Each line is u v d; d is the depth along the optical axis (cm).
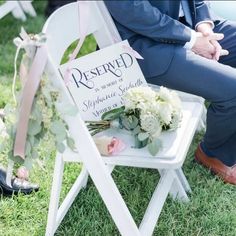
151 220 209
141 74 213
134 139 198
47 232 224
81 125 179
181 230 232
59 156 209
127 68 211
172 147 194
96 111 205
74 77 202
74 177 259
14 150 181
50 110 174
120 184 257
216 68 224
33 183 256
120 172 264
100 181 187
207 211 241
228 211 242
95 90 205
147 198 250
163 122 194
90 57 205
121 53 210
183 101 225
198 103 224
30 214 241
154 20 215
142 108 193
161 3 224
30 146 179
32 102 171
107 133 202
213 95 226
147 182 258
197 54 231
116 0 209
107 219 237
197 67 222
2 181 247
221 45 256
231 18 292
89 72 204
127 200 248
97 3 217
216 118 237
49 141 181
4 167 254
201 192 252
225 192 253
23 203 245
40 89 172
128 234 195
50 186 254
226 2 298
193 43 227
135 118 196
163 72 226
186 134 204
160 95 199
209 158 264
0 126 219
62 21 201
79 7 199
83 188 253
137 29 218
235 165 259
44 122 175
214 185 255
